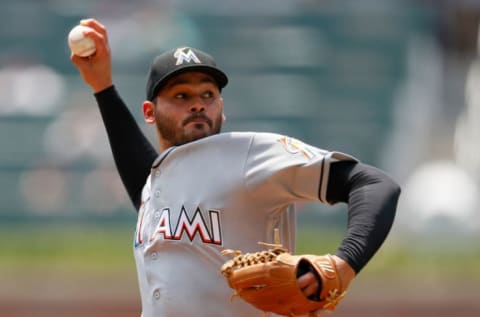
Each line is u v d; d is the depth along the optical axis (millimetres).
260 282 9875
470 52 62969
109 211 49219
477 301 32969
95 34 13234
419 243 42469
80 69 13570
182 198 11188
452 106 60594
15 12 59562
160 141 11992
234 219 10969
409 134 56188
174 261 11164
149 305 11406
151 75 11766
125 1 59250
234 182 10906
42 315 33562
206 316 10977
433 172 50281
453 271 34812
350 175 10281
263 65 57812
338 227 46031
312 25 59594
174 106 11547
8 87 55469
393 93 57562
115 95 13750
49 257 37781
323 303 9828
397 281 33812
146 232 11594
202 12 59281
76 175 50625
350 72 58062
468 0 62656
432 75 60219
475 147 56844
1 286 33969
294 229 11641
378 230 9742
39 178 50875
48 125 53312
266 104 56219
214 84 11633
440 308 32906
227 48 58344
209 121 11570
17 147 52500
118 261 36375
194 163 11203
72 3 59969
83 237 42000
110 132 13750
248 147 10945
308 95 56719
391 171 54188
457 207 46531
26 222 49469
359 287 33469
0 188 50812
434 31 61875
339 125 56000
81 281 33938
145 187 12266
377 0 62750
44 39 58844
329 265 9664
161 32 57688
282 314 10219
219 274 11000
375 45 59312
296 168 10547
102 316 33375
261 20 59406
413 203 48438
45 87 55688
